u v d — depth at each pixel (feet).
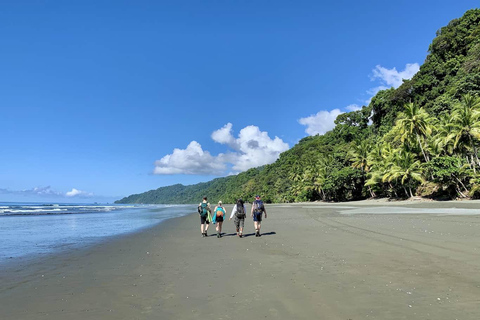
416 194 151.02
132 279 20.49
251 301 15.51
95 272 22.66
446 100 186.80
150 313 14.26
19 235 47.50
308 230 46.16
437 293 15.51
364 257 24.73
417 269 20.25
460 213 65.92
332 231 43.11
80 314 14.29
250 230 50.31
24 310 14.87
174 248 33.40
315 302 15.01
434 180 132.67
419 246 27.91
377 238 34.06
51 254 30.32
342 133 364.79
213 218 42.06
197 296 16.58
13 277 21.31
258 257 26.96
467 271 19.21
